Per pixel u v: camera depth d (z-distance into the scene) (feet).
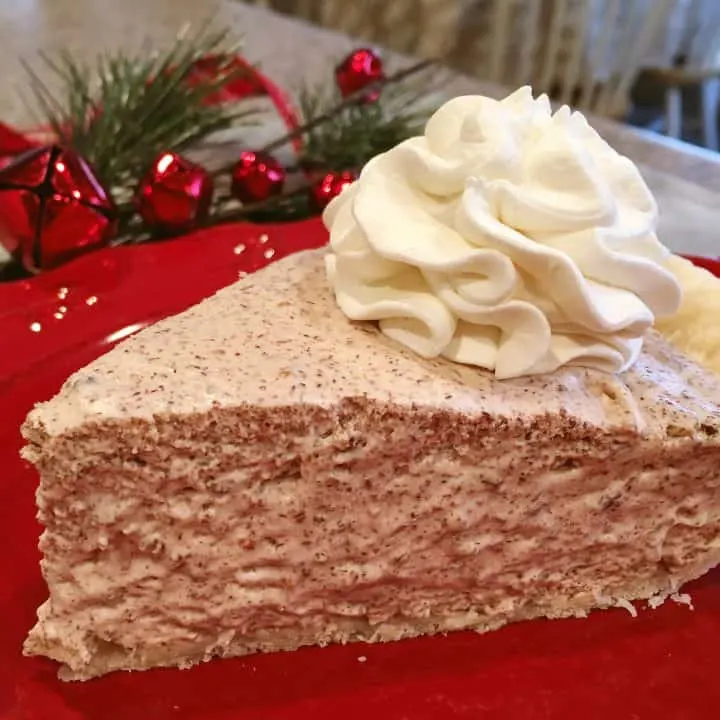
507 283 0.42
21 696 0.42
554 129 0.46
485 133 0.44
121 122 0.71
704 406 0.46
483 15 1.28
